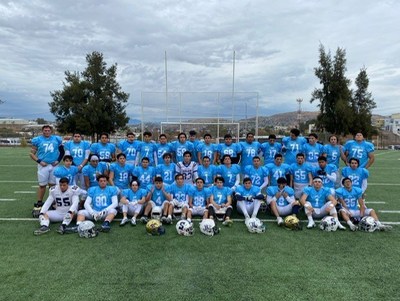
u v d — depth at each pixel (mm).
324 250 4723
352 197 6141
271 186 6656
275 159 7168
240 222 6211
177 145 7965
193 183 7246
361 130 26750
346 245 4930
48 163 6879
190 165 7285
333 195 6164
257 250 4715
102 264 4195
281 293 3473
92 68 27656
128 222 6098
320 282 3730
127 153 7703
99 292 3477
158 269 4055
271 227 5875
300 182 7066
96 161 7062
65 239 5148
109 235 5363
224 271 4008
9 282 3703
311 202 6230
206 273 3949
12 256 4449
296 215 6270
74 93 27234
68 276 3854
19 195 8531
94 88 27594
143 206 6340
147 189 6309
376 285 3670
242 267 4125
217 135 17156
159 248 4777
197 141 8117
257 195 6395
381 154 24609
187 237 5285
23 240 5094
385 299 3373
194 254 4551
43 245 4871
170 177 7039
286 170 7078
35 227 5781
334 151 7543
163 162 7812
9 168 14117
